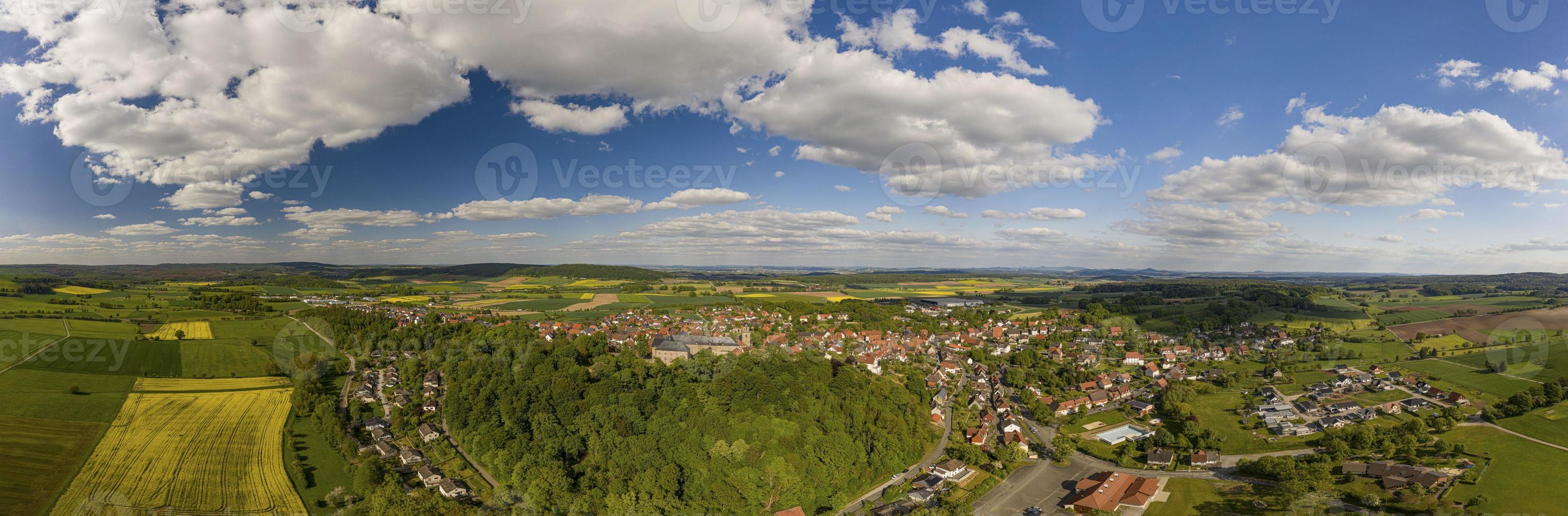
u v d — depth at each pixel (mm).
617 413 153375
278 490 121188
